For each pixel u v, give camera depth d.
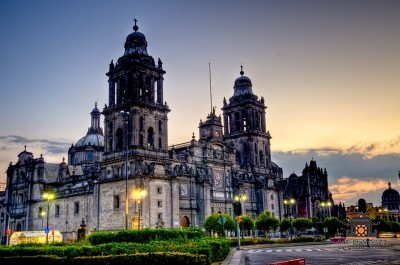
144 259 29.77
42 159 132.62
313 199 166.00
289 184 164.75
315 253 53.16
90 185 109.50
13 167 140.75
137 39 105.69
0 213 142.12
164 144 102.25
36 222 127.00
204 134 121.00
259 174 131.88
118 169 97.69
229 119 141.12
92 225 99.94
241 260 38.47
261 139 137.12
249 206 124.56
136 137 96.00
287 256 48.59
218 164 117.12
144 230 42.47
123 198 94.56
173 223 96.31
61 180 129.62
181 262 29.12
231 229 90.19
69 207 116.19
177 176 103.81
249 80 142.75
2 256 33.44
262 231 121.31
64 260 31.62
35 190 129.62
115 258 30.20
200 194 107.50
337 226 119.31
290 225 107.50
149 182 93.62
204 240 42.06
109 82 105.50
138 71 100.69
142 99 99.31
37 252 33.44
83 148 151.00
